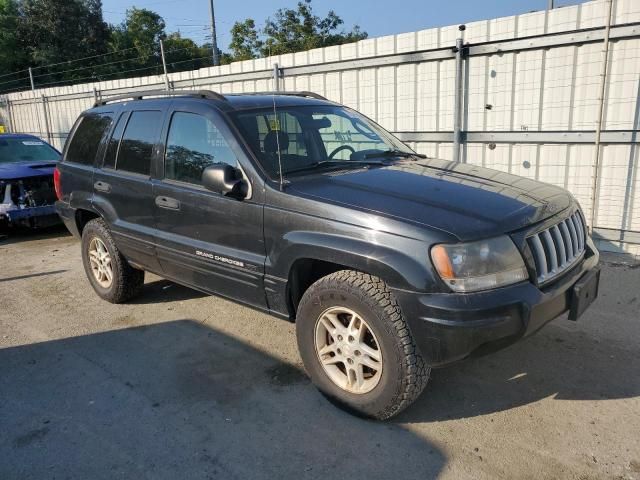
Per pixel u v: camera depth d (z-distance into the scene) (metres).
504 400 3.38
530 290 2.82
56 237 8.35
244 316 4.80
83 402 3.50
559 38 5.99
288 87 8.83
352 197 3.14
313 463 2.85
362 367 3.15
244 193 3.53
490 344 2.77
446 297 2.71
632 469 2.73
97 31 48.97
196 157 3.94
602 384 3.52
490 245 2.78
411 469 2.78
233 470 2.82
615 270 5.62
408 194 3.14
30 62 44.94
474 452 2.89
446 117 7.11
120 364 4.00
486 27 6.51
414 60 7.17
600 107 5.69
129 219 4.59
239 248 3.64
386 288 2.92
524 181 3.70
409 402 3.01
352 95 8.03
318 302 3.19
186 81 10.77
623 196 5.99
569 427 3.08
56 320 4.89
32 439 3.13
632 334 4.19
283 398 3.47
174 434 3.13
